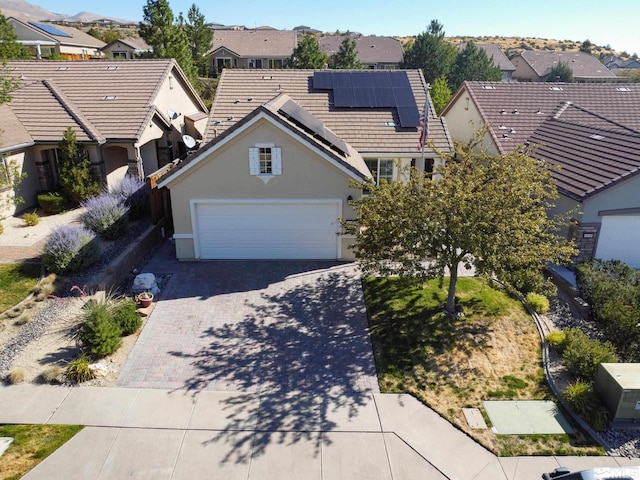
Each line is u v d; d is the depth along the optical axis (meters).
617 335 13.07
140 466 9.28
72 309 14.13
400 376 12.08
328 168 17.23
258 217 17.95
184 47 42.19
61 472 9.09
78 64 28.02
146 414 10.63
